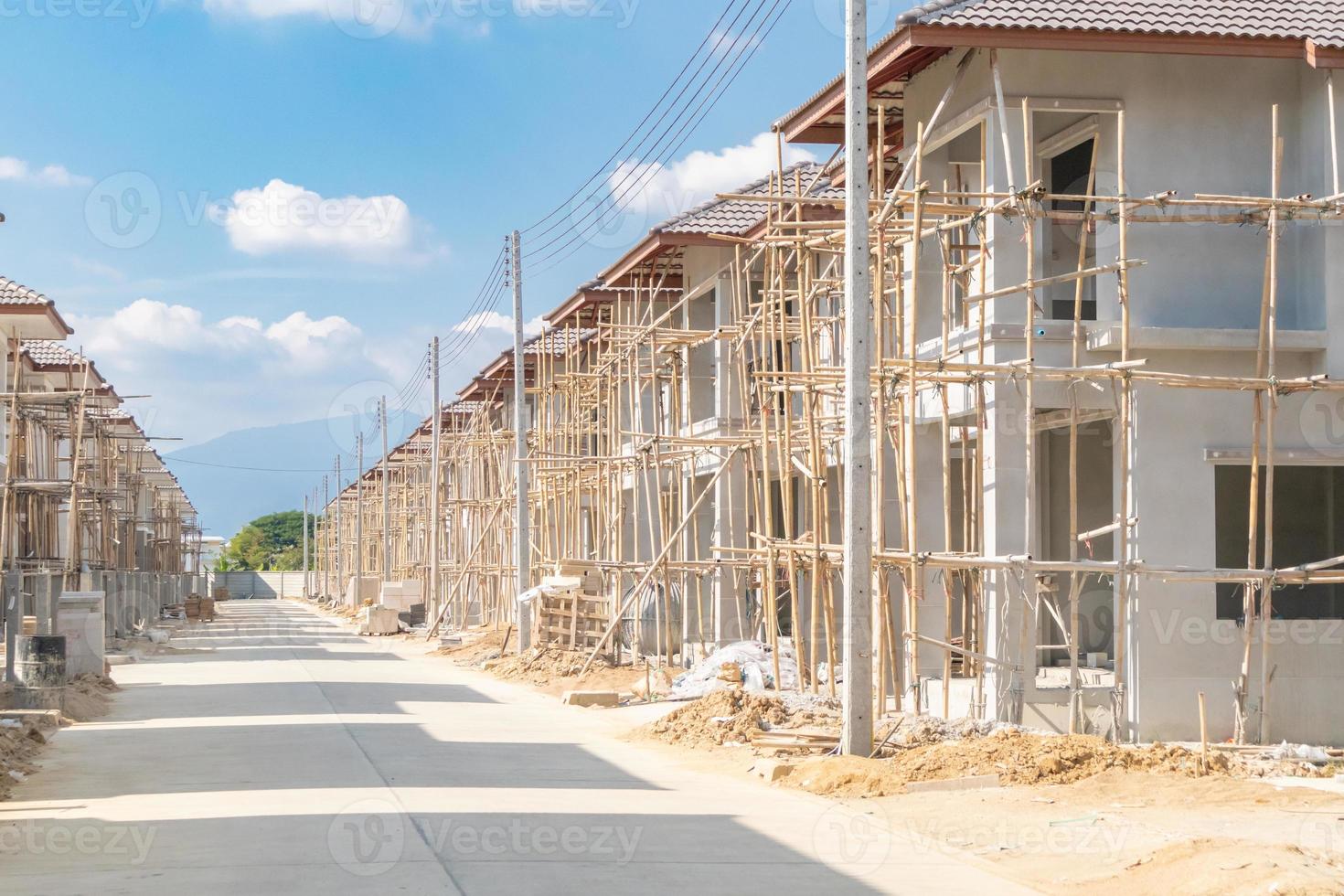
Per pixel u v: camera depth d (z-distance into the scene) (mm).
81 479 38906
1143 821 11703
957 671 20984
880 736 15953
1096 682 19812
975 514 18469
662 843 10766
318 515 122125
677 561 27781
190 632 54156
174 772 14797
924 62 19625
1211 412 17891
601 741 18031
